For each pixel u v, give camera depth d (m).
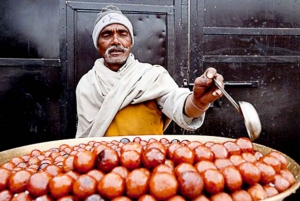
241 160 0.86
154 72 1.69
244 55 2.50
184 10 2.41
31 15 2.26
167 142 1.13
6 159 1.10
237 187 0.76
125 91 1.64
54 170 0.82
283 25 2.53
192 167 0.78
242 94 2.52
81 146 1.14
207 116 2.49
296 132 2.59
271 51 2.52
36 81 2.30
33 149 1.21
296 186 0.79
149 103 1.68
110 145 1.07
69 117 2.34
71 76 2.32
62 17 2.29
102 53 1.77
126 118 1.65
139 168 0.78
